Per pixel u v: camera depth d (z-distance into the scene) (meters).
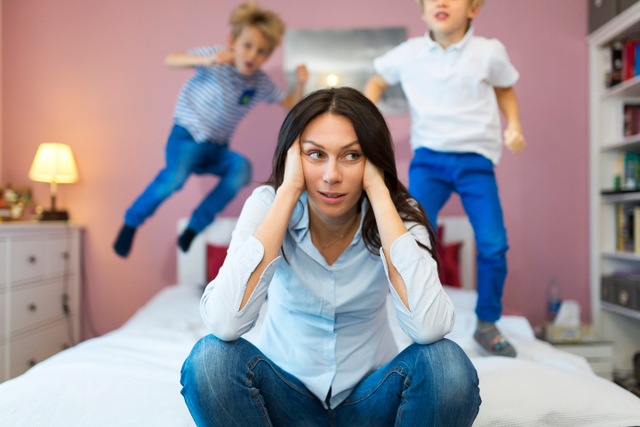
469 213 1.55
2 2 2.63
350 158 0.88
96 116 2.61
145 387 1.06
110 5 2.60
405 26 2.51
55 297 2.33
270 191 1.00
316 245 0.98
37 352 2.15
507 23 2.53
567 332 2.08
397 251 0.85
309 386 0.93
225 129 2.50
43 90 2.62
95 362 1.22
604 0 2.37
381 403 0.86
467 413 0.77
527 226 2.53
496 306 1.44
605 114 2.47
